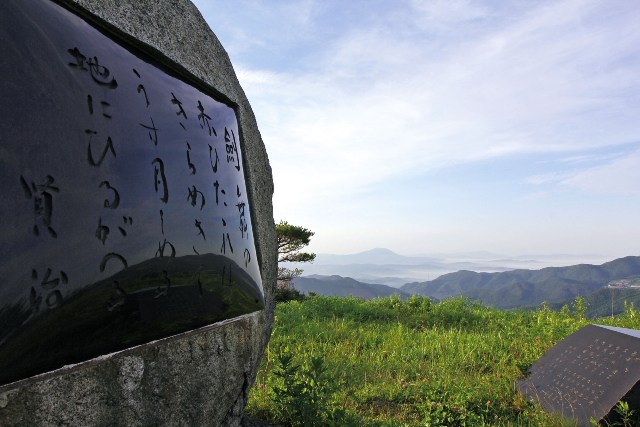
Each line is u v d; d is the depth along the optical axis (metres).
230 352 2.73
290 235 16.06
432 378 5.61
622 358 4.44
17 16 1.67
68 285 1.71
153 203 2.17
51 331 1.64
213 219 2.64
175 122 2.46
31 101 1.65
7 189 1.52
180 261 2.31
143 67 2.34
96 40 2.05
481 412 4.58
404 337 7.87
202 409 2.45
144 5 2.50
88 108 1.90
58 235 1.68
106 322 1.87
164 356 2.20
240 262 2.89
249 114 3.60
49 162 1.68
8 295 1.49
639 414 4.04
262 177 3.70
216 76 3.07
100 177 1.90
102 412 1.85
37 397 1.61
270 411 3.97
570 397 4.51
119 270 1.94
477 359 6.37
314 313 10.05
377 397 5.05
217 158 2.80
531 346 6.75
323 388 4.03
